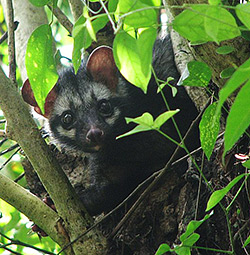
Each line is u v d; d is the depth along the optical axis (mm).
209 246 5051
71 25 6980
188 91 5441
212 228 5047
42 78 4242
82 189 7238
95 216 6945
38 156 5148
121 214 6359
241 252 4719
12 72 5402
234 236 4570
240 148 4750
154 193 6074
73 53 3715
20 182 8695
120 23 3109
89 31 3129
